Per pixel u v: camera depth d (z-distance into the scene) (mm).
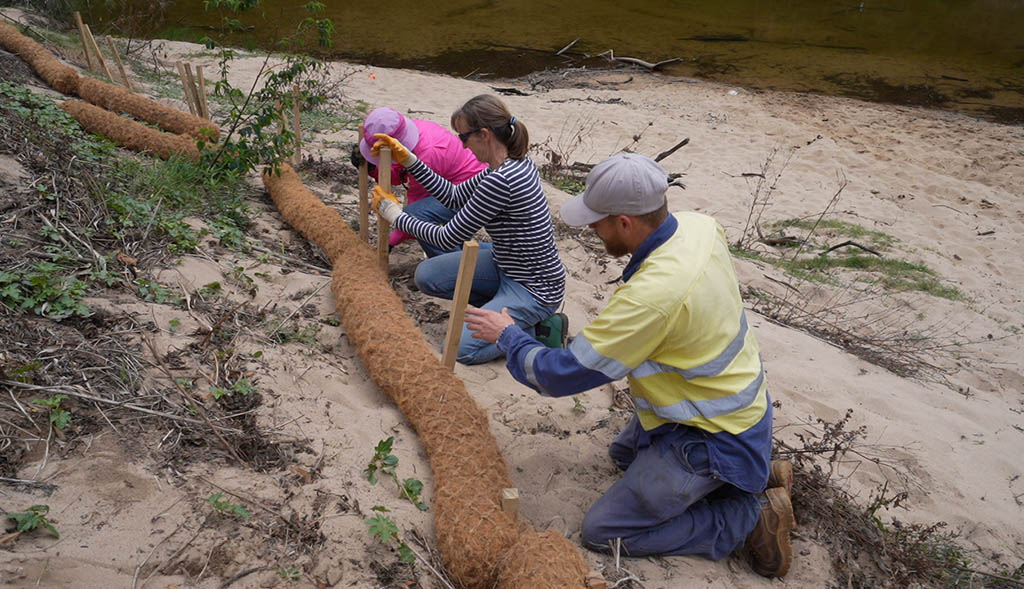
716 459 2514
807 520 3006
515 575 2312
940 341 5438
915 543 2916
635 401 2705
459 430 2922
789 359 4508
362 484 2725
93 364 2879
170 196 4559
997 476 3650
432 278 4027
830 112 11445
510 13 16562
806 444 3570
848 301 5898
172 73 9148
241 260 4121
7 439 2465
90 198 4066
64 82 6570
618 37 15180
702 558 2770
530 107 10508
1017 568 3016
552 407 3543
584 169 7957
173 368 3041
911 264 6766
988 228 7938
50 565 2115
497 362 3900
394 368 3174
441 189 3990
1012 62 14789
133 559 2217
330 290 4020
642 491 2629
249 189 5242
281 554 2361
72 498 2342
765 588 2707
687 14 17516
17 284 3117
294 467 2727
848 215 7926
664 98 11656
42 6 10602
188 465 2602
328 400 3164
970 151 10148
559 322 3842
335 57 12492
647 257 2479
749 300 5508
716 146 9719
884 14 18547
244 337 3395
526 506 2945
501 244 3762
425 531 2631
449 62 12859
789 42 15547
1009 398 4773
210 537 2350
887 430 3854
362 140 4246
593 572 2367
